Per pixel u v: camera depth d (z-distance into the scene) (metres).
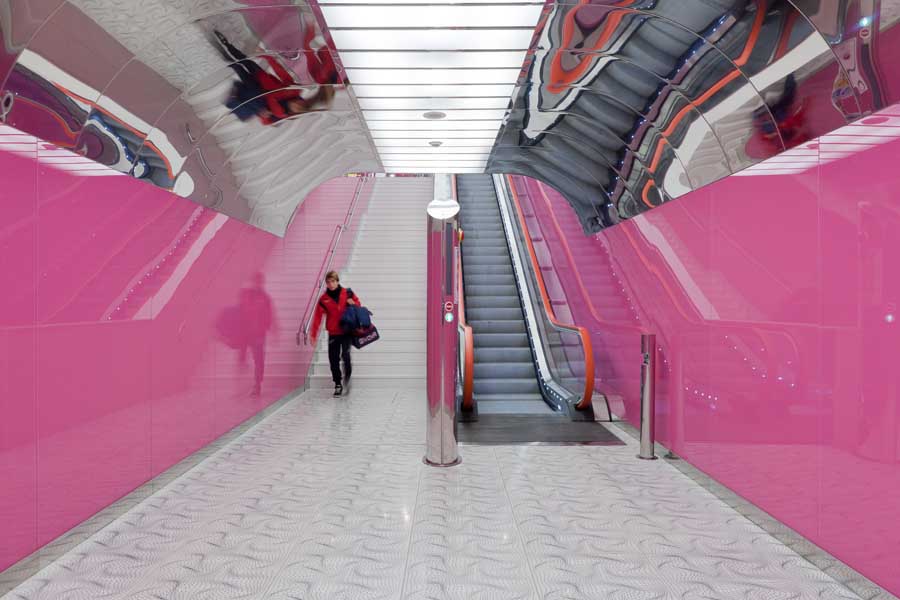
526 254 8.44
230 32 3.01
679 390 4.05
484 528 2.98
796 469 2.70
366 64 3.60
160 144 3.43
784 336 2.79
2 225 2.28
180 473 3.88
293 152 5.01
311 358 7.80
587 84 3.84
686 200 3.88
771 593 2.33
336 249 9.23
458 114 4.57
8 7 2.00
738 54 2.72
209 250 4.38
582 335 5.68
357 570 2.52
